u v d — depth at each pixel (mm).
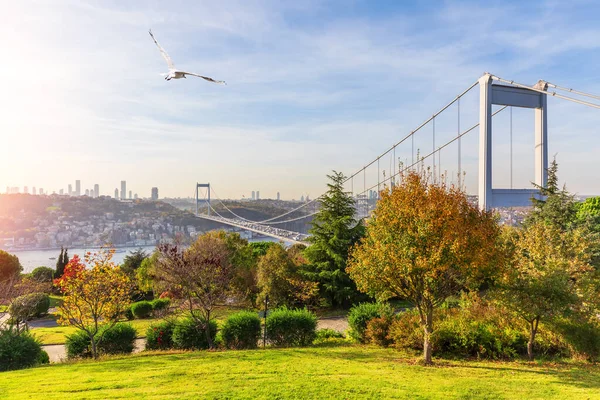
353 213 30906
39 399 9094
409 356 14758
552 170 27656
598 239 22406
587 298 13422
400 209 12695
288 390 9883
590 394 9867
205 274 17641
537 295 13273
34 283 26625
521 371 12289
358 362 13508
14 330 15961
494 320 15523
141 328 24141
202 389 9984
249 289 28672
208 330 17234
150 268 31016
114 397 9297
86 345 16875
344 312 28094
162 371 11914
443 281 13578
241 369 12164
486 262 12273
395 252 12656
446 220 12250
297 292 27000
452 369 12555
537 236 14820
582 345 13820
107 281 16516
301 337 17719
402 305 28016
